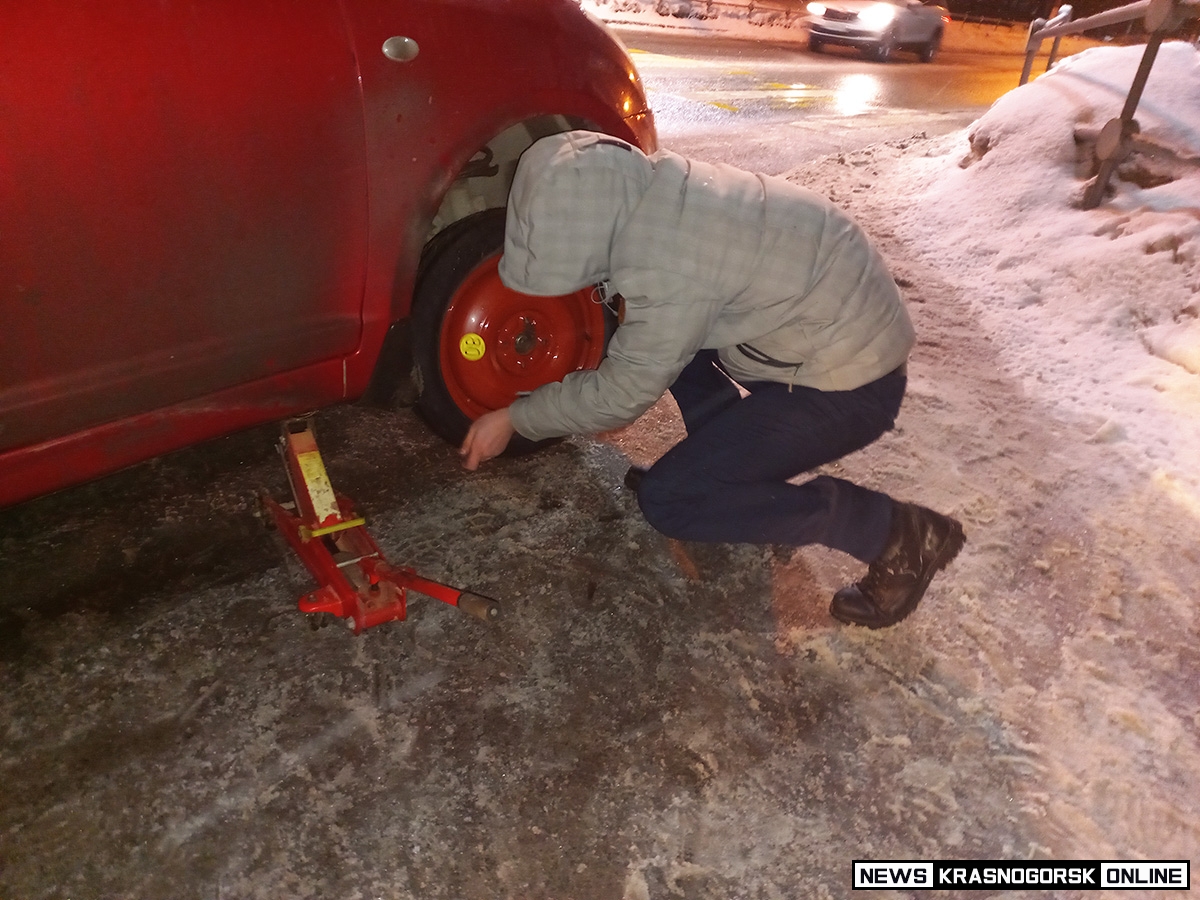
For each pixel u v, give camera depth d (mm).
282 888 1398
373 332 1913
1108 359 3252
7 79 1234
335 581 1764
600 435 2652
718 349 1916
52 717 1628
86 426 1579
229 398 1762
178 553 2029
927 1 17891
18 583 1903
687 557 2205
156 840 1447
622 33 10711
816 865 1526
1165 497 2609
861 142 6398
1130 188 3949
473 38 1805
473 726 1701
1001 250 3984
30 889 1361
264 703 1699
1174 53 4316
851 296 1620
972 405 3006
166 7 1353
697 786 1637
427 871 1444
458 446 2326
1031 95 4586
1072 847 1603
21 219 1314
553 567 2119
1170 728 1868
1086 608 2178
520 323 2229
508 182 2199
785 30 14328
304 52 1525
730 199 1527
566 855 1492
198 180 1468
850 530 1817
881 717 1826
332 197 1663
